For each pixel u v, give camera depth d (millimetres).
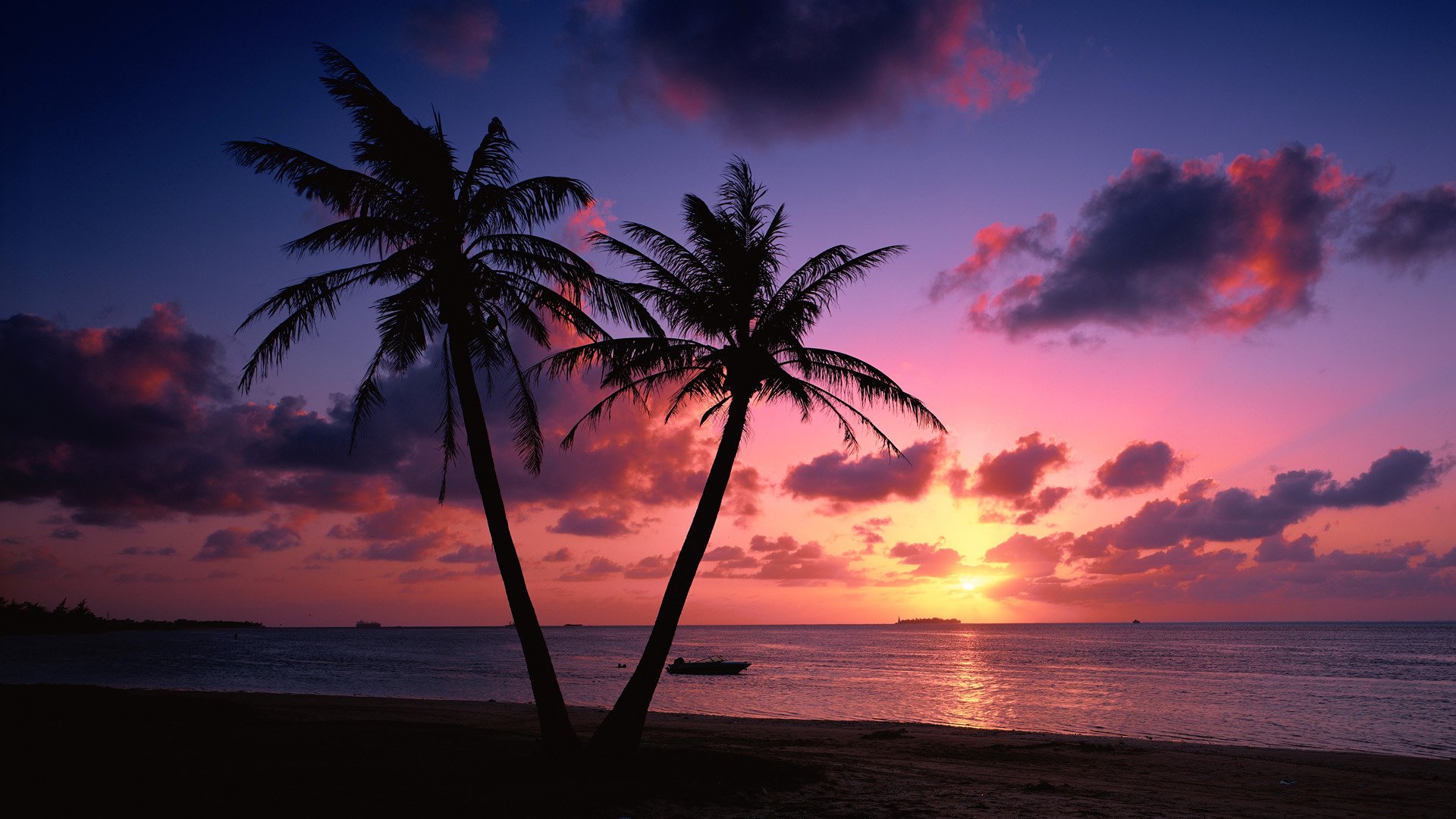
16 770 10625
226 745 13648
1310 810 14273
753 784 12828
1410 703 45000
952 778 15617
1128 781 17094
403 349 14836
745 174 16031
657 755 13703
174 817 8672
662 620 13820
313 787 10219
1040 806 13062
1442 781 18234
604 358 15562
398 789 10367
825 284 15961
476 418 14008
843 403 16531
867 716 39375
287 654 115062
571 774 12047
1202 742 30547
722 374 16016
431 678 64688
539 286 15188
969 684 60531
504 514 13969
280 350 14203
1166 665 86188
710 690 55438
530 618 13656
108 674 64938
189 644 173000
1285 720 37562
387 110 13719
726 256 15242
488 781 11125
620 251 15914
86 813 8680
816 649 151500
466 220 14414
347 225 13609
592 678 66875
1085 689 55938
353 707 29453
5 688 22125
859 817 11305
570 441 16547
